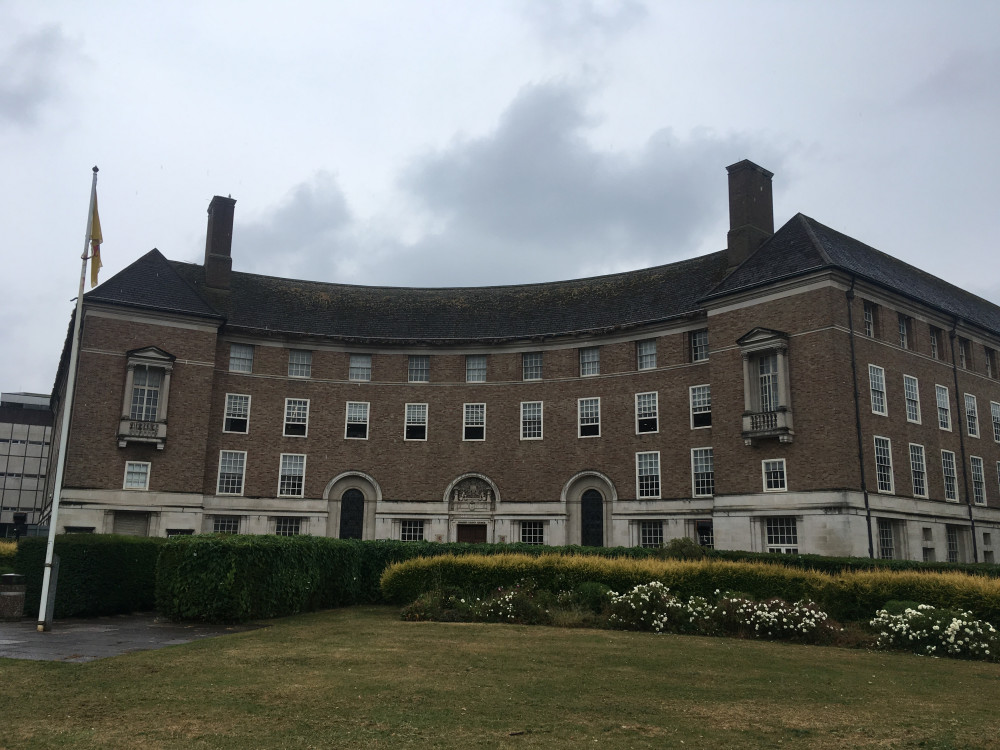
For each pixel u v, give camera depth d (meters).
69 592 22.81
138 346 44.44
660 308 47.09
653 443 45.09
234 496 46.47
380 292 55.03
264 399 48.19
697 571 22.84
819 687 13.06
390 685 12.30
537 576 24.44
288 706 10.83
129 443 43.31
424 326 51.69
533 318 51.09
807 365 37.62
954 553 42.12
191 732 9.46
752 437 38.44
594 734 9.76
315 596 25.47
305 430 48.62
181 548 21.89
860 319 38.78
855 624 20.33
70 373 21.80
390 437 49.31
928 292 46.50
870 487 36.84
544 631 19.52
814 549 35.97
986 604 19.16
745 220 45.31
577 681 13.01
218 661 14.38
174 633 19.33
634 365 46.69
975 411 45.53
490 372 49.78
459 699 11.45
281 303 51.44
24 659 14.72
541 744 9.27
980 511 43.81
